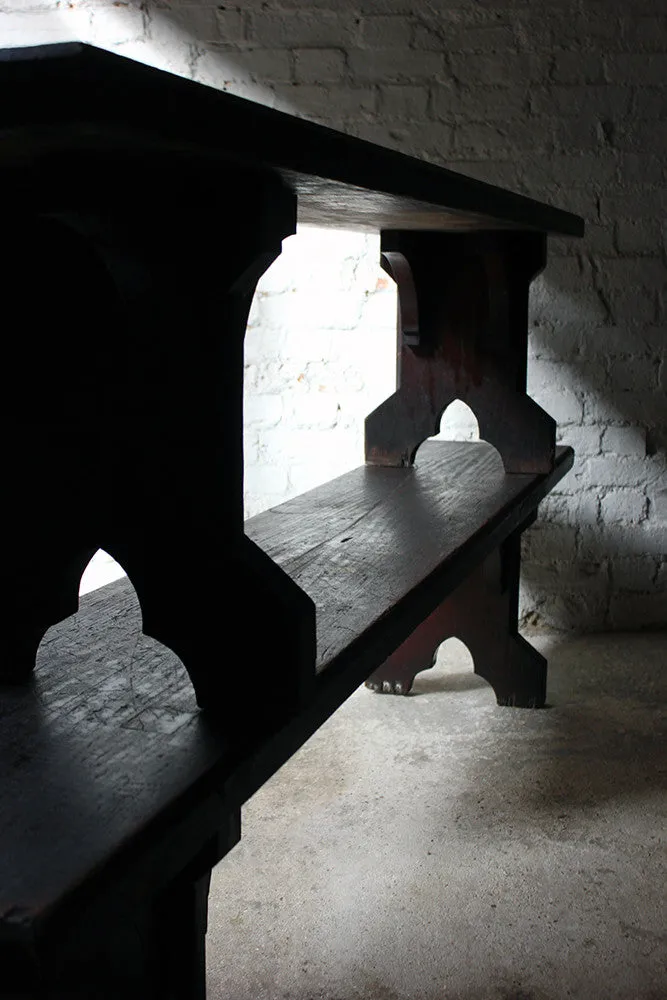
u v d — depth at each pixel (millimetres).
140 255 904
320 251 2885
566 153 2764
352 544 1631
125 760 888
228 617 968
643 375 2869
